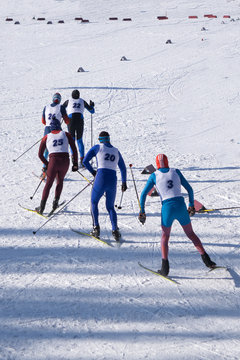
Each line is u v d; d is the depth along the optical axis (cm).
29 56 6062
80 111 1955
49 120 1764
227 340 764
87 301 888
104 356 717
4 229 1290
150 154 2327
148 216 1418
